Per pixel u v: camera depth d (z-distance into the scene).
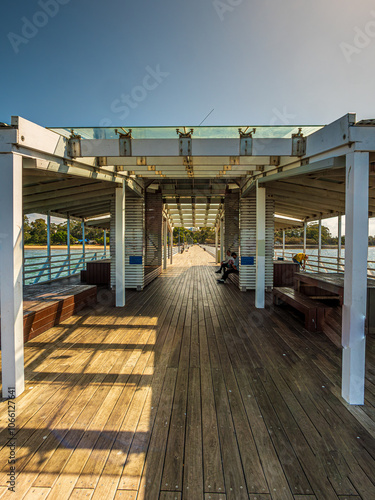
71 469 2.09
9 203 3.09
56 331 5.18
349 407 2.88
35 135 3.34
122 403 2.94
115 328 5.36
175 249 33.53
